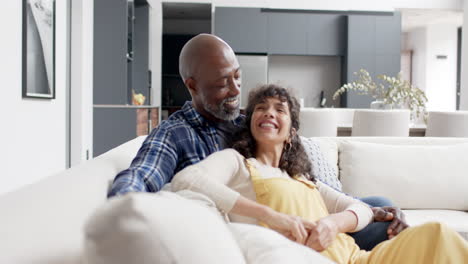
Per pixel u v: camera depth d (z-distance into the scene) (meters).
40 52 3.89
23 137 3.60
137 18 7.97
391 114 4.71
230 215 1.33
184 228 0.49
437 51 11.06
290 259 0.70
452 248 0.95
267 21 9.00
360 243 1.59
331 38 9.10
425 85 11.16
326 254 1.26
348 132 5.49
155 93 8.80
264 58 8.91
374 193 2.48
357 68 9.01
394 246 1.07
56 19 4.38
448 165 2.53
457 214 2.42
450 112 4.77
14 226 0.65
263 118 1.51
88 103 5.66
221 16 8.95
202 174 1.24
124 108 6.09
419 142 2.74
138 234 0.44
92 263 0.45
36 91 3.82
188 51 1.75
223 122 1.79
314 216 1.35
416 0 9.02
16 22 3.45
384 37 8.99
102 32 6.21
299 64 9.62
